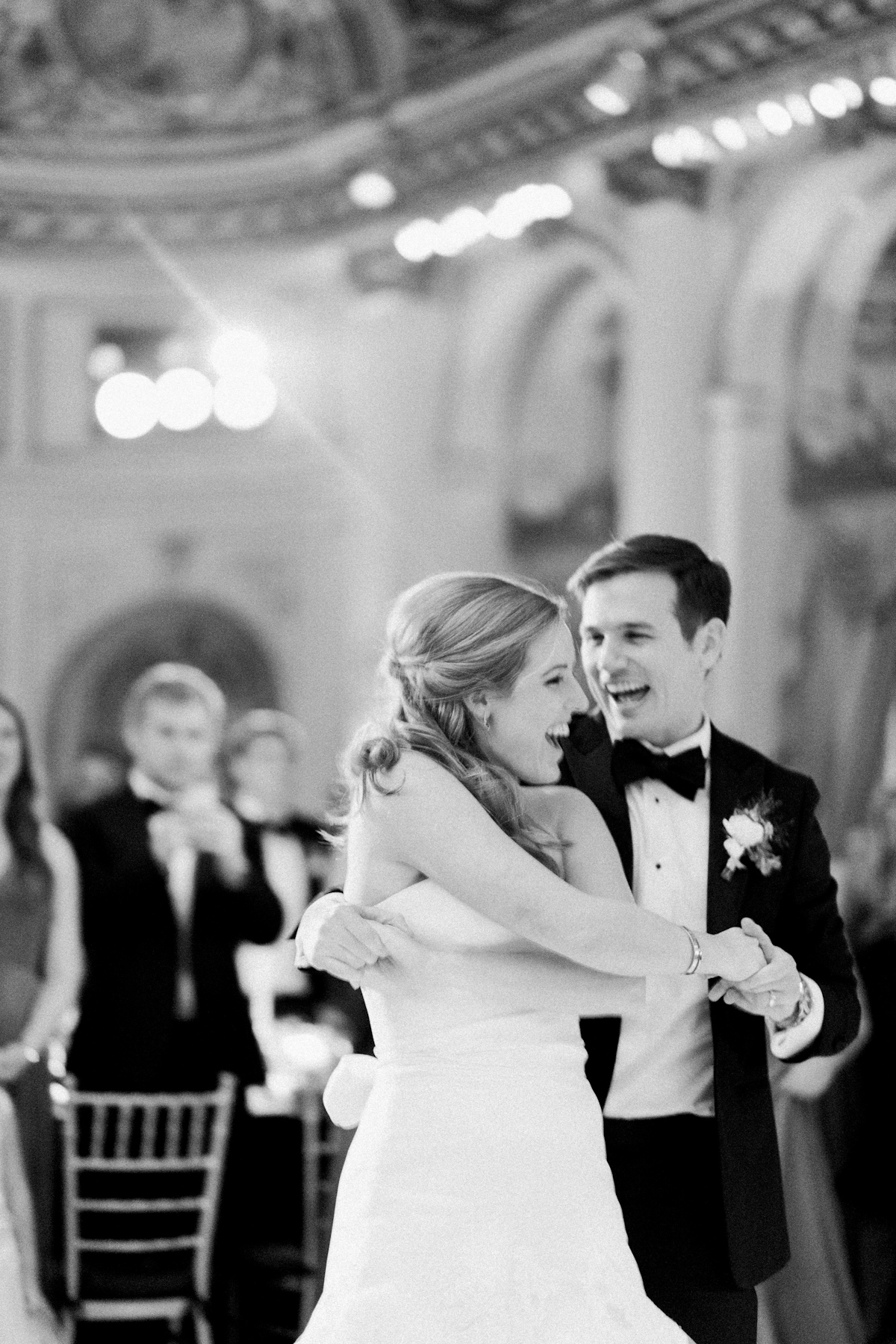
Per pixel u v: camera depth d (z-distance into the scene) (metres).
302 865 7.86
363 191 12.62
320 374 14.34
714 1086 3.15
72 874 5.67
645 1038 3.23
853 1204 5.93
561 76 11.25
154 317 14.82
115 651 15.26
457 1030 2.79
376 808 2.86
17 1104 5.52
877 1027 6.04
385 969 2.82
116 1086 6.14
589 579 3.44
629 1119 3.23
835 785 10.73
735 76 10.26
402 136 12.54
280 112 13.47
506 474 13.09
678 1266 3.17
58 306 14.94
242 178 13.79
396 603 3.00
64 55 13.78
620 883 2.94
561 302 12.72
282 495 14.58
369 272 13.27
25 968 5.53
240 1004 6.31
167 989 6.20
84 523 15.01
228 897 6.29
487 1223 2.71
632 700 3.38
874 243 10.71
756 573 10.99
